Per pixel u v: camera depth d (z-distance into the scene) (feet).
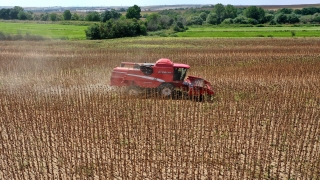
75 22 454.81
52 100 88.22
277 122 76.18
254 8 463.42
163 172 55.31
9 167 55.52
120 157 57.21
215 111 80.07
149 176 53.83
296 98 94.17
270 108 85.76
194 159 58.65
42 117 73.92
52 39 253.24
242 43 226.99
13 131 67.87
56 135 67.72
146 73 94.89
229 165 56.85
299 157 59.21
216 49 193.16
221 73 127.13
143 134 68.13
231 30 340.18
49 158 59.06
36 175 52.80
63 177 53.57
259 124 74.33
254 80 117.70
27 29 330.13
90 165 55.62
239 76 122.52
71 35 291.38
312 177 53.98
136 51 182.91
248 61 154.40
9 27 352.28
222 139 66.64
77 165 56.65
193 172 52.85
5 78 117.39
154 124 72.38
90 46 208.23
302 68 137.08
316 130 72.64
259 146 63.41
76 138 64.23
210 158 59.06
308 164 56.49
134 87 95.86
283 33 301.02
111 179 52.19
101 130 69.41
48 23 440.04
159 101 90.89
